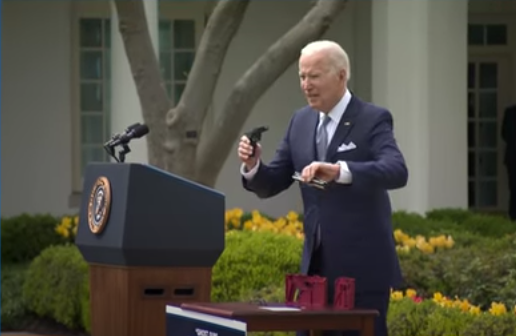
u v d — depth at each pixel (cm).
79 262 3591
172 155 3419
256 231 3503
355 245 1850
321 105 1866
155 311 1986
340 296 1712
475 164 5681
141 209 1959
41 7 5403
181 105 3416
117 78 4766
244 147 1892
